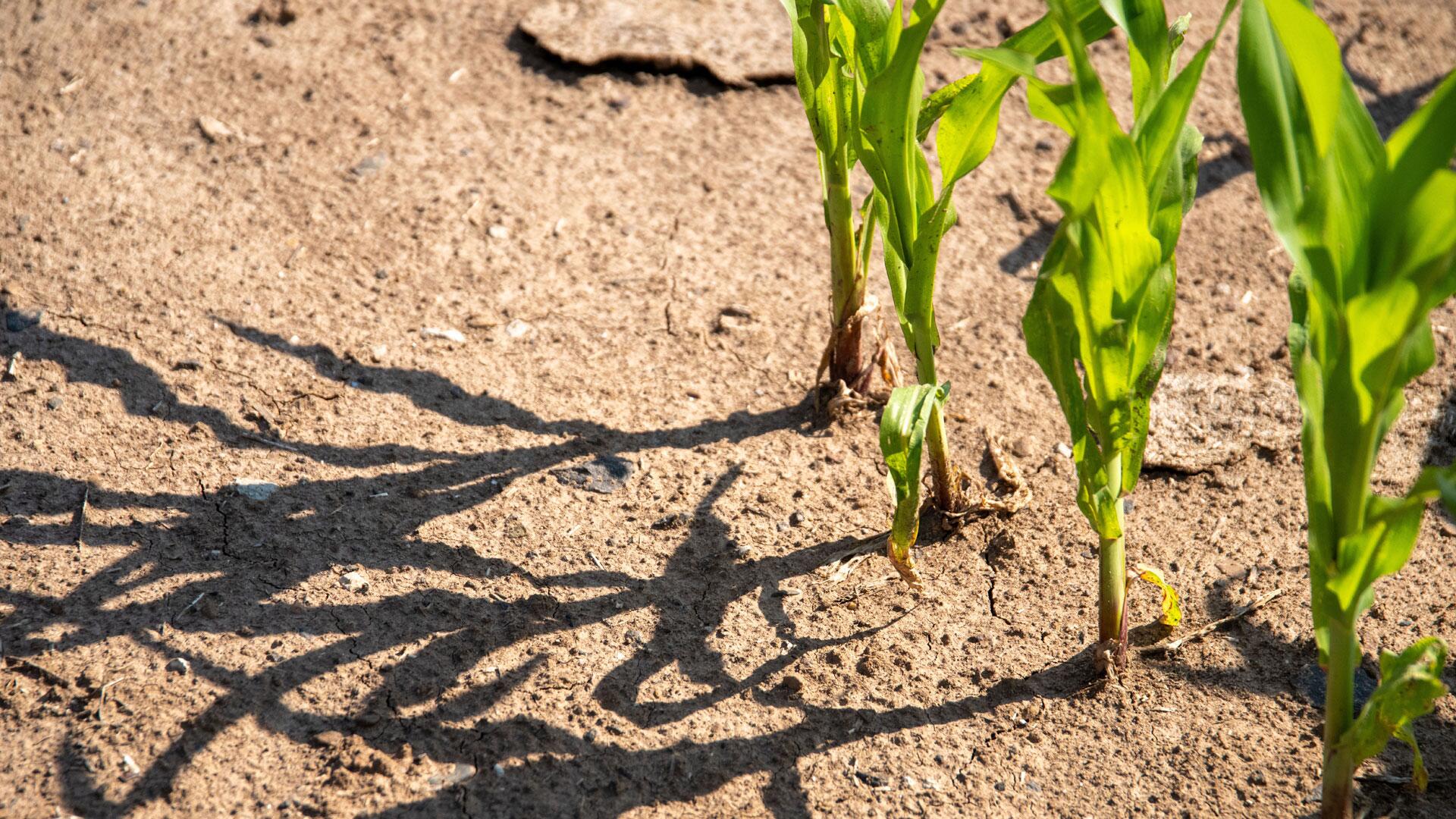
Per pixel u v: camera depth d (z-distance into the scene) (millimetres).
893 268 1817
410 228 2791
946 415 2402
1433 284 1231
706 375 2492
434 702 1761
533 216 2859
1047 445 2336
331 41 3336
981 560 2078
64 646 1786
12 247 2590
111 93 3070
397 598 1928
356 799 1609
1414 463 2289
